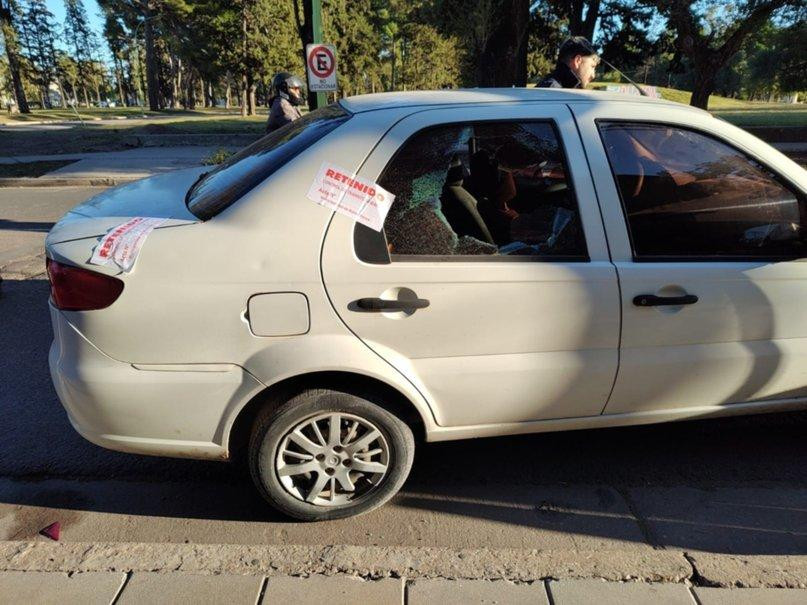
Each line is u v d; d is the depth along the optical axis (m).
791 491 2.83
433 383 2.42
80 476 2.96
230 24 33.69
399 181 2.39
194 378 2.29
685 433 3.33
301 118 3.04
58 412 3.54
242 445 2.55
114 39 64.25
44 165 14.38
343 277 2.29
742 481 2.92
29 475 2.96
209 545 2.33
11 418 3.46
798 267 2.61
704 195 2.60
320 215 2.30
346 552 2.29
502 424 2.59
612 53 26.83
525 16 14.36
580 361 2.51
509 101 2.55
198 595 2.08
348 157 2.36
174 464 3.07
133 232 2.30
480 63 14.69
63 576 2.15
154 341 2.26
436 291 2.34
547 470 3.02
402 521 2.64
